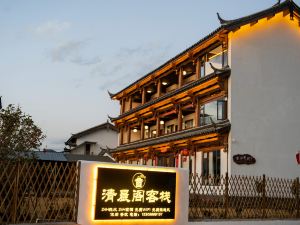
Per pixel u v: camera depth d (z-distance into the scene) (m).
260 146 25.09
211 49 29.05
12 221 10.54
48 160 33.81
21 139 15.70
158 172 12.49
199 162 28.53
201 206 14.24
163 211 12.43
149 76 39.38
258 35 26.73
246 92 25.55
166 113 36.62
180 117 32.91
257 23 26.83
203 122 29.02
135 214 11.88
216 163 26.41
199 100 29.89
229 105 25.14
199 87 28.33
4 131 15.45
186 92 30.20
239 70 25.70
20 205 10.81
